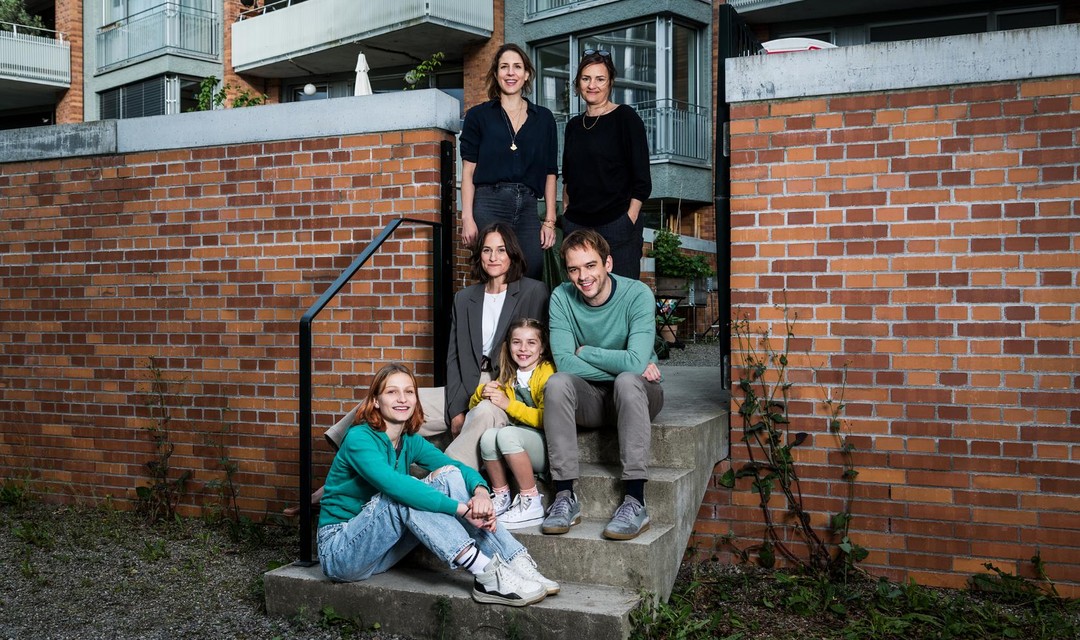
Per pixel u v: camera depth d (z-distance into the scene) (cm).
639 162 429
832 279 387
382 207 470
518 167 436
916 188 374
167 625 343
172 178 518
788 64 390
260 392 498
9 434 562
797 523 395
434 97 459
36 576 409
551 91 1656
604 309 367
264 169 496
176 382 517
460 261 772
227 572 412
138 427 527
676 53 1551
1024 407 360
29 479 555
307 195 486
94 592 386
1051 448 356
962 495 369
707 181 1589
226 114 503
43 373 552
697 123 1572
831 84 383
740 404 406
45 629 342
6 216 562
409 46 1733
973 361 367
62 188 546
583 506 363
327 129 480
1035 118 356
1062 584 354
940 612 341
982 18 1357
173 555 440
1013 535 362
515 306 393
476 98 1719
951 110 368
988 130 363
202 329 511
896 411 378
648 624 310
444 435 414
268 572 353
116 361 532
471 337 394
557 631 299
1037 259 357
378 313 471
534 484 352
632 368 352
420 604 320
